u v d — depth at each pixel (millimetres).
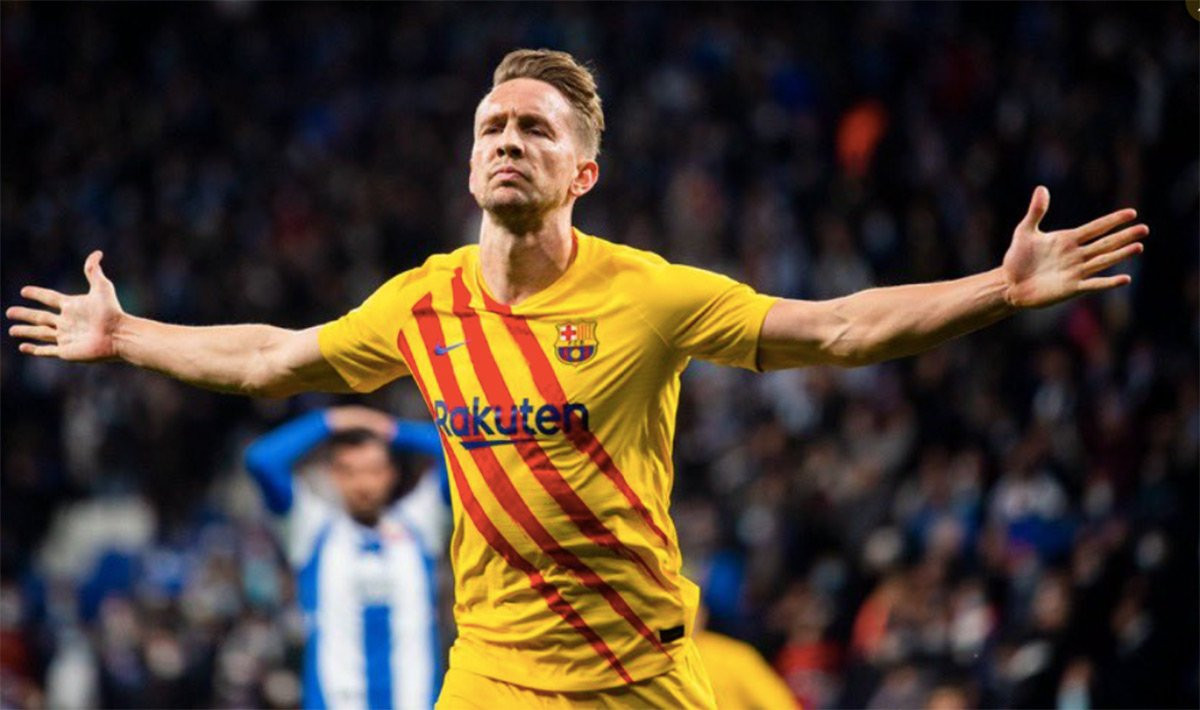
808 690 38344
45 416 61594
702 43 69125
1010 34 66000
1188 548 35469
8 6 76438
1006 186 56688
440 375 16250
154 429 58844
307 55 75125
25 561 54812
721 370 54250
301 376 17141
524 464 15859
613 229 62344
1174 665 33969
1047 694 34312
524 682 16156
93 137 73375
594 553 15844
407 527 28578
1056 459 42625
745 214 61312
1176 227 49375
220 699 42156
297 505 28516
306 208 67562
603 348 15828
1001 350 48781
